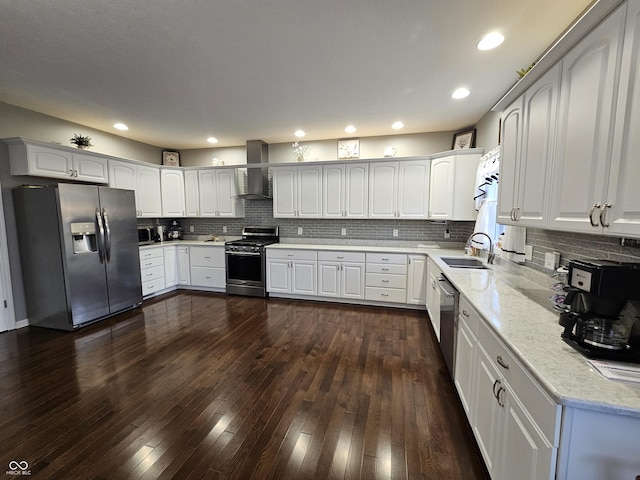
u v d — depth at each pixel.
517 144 1.83
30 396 2.12
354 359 2.65
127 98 3.04
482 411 1.50
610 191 1.05
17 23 1.81
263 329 3.33
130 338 3.11
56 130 3.66
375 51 2.15
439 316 2.84
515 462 1.11
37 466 1.54
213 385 2.26
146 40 2.01
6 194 3.25
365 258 4.11
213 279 4.92
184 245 5.00
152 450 1.64
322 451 1.64
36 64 2.33
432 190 3.99
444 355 2.53
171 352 2.79
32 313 3.41
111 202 3.71
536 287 2.03
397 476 1.48
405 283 3.98
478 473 1.50
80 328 3.37
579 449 0.85
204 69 2.42
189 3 1.64
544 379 0.91
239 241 4.84
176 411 1.96
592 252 1.58
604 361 1.02
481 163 3.35
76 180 3.78
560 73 1.37
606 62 1.07
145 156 5.08
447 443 1.69
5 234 3.25
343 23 1.83
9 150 3.22
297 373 2.42
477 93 2.90
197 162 5.53
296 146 4.65
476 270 2.63
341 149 4.67
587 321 1.08
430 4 1.65
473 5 1.66
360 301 4.25
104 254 3.61
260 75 2.53
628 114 0.97
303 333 3.22
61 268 3.22
